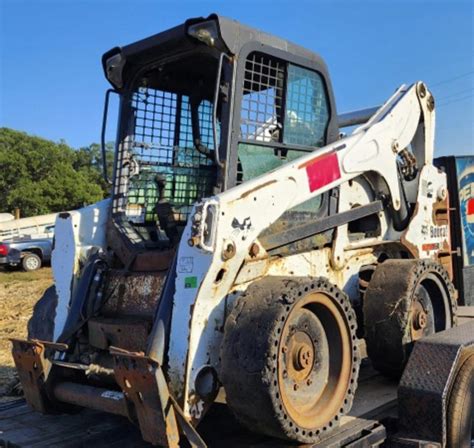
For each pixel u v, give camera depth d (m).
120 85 4.42
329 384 3.55
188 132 4.70
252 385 3.08
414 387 3.77
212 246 3.29
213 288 3.35
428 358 3.87
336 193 4.42
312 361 3.47
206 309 3.34
